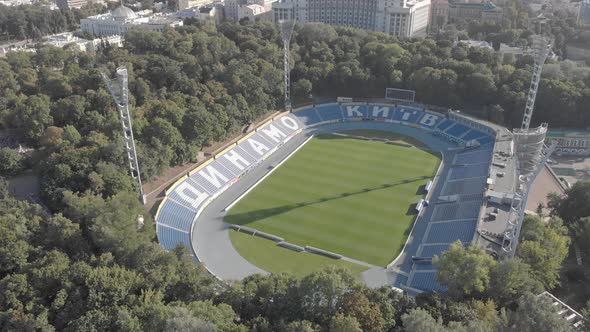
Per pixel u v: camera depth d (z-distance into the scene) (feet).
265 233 388.78
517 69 638.53
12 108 478.59
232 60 620.08
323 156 536.83
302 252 364.38
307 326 209.56
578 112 581.94
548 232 314.35
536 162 291.99
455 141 563.89
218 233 390.42
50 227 297.94
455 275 258.16
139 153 415.85
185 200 424.87
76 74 547.90
